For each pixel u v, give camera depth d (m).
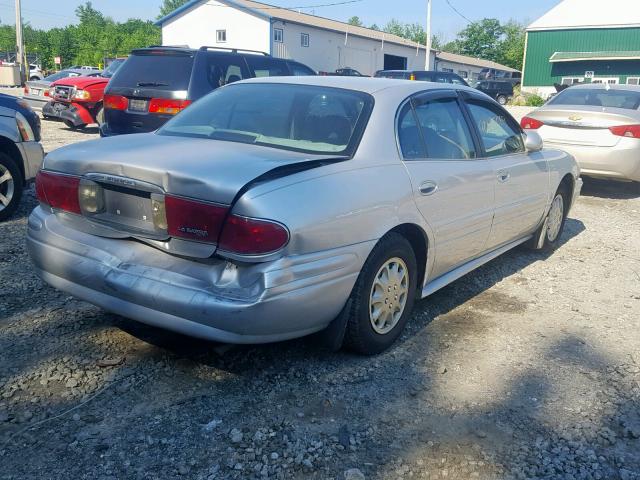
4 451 2.77
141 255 3.22
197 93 7.78
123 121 8.10
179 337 3.88
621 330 4.32
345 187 3.28
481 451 2.90
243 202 2.90
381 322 3.72
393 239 3.62
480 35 79.38
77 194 3.42
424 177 3.83
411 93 4.13
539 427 3.11
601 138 8.66
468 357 3.82
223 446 2.86
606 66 40.34
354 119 3.74
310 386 3.39
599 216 8.06
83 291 3.39
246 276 2.96
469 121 4.61
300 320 3.12
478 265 4.80
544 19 42.19
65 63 70.06
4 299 4.36
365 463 2.79
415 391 3.39
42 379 3.34
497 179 4.66
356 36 42.47
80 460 2.73
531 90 42.91
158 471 2.68
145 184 3.12
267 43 36.53
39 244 3.57
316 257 3.09
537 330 4.27
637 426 3.13
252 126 3.87
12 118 6.37
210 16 38.59
